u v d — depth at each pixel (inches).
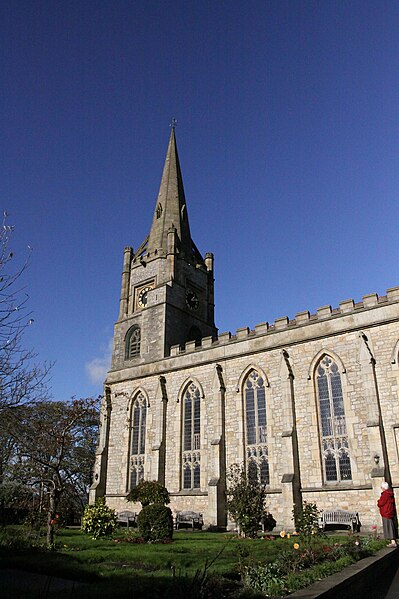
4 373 651.5
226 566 576.1
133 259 2164.1
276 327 1460.4
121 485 1667.1
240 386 1472.7
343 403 1256.8
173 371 1675.7
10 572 580.7
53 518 838.5
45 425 973.2
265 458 1359.5
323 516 1170.6
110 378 1867.6
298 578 456.4
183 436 1576.0
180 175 2406.5
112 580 499.5
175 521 1425.9
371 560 611.8
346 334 1302.9
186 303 1967.3
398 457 1126.4
